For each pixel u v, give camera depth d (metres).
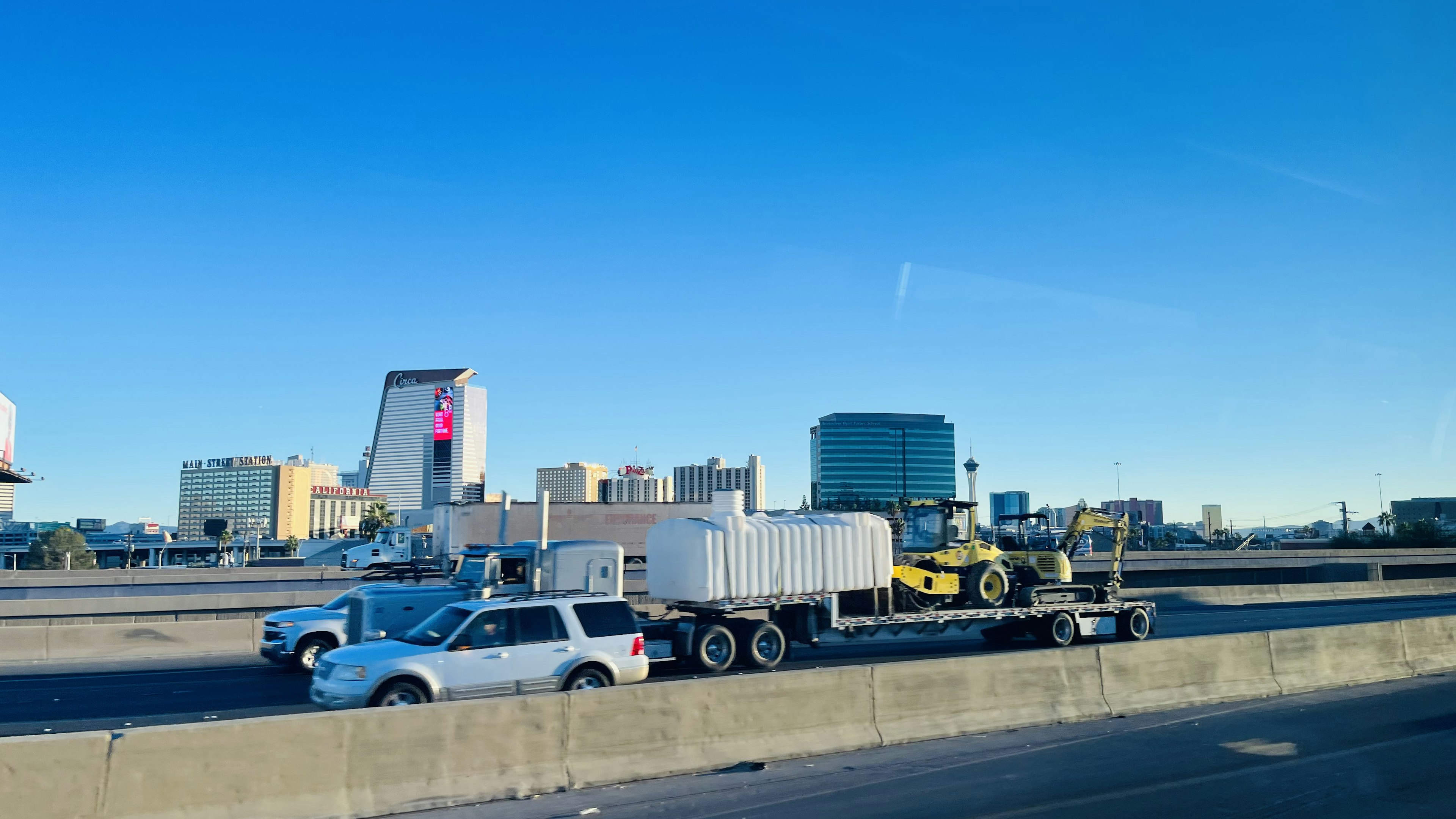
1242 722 12.59
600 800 8.89
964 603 22.22
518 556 19.47
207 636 22.80
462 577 20.12
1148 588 39.03
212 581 41.22
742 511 19.50
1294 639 15.28
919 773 9.91
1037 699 12.46
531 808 8.63
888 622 20.20
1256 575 52.53
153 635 22.28
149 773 7.46
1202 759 10.49
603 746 9.57
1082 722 12.54
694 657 17.77
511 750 9.09
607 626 13.37
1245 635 14.78
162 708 14.77
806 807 8.68
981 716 11.95
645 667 13.54
